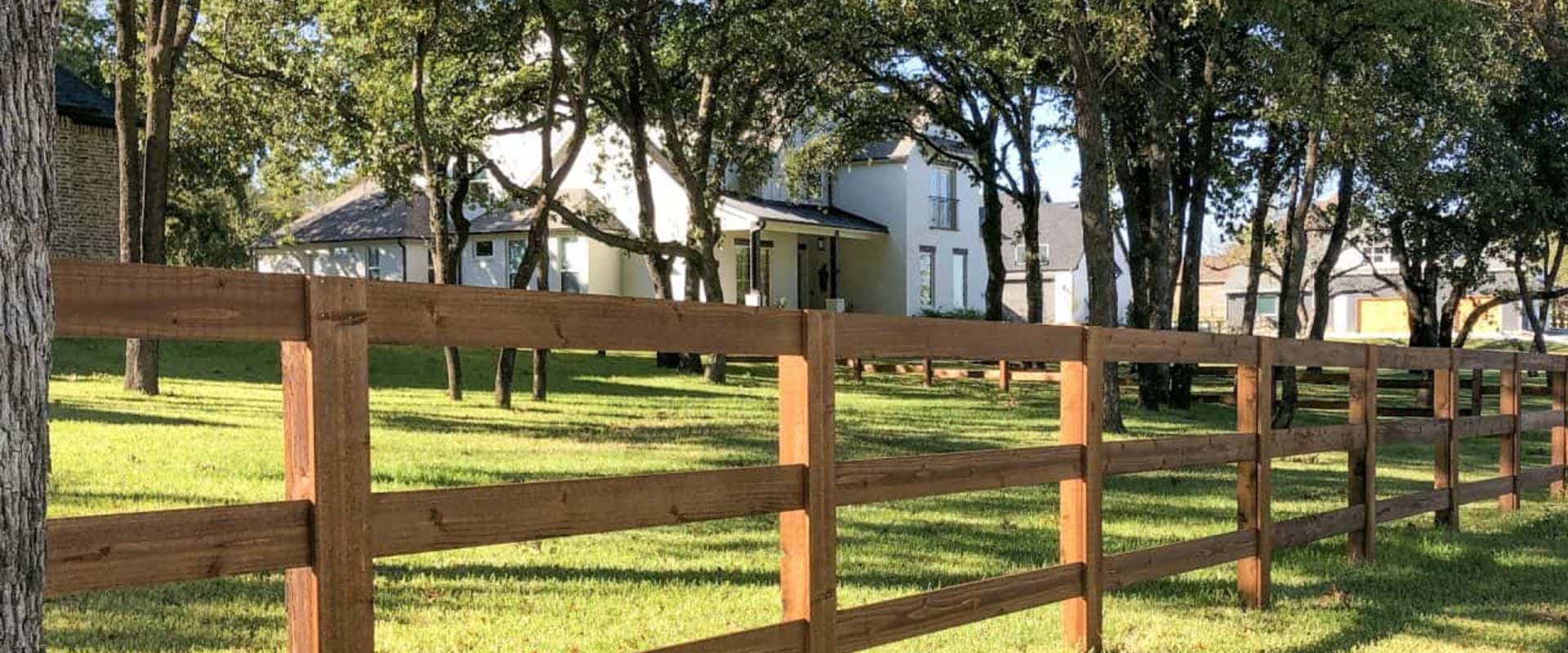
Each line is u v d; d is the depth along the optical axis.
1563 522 9.25
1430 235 26.25
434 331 2.95
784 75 20.41
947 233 37.31
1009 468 4.75
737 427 13.75
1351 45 15.57
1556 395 10.84
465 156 18.11
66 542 2.38
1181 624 5.81
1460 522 9.16
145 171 14.59
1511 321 55.84
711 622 5.36
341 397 2.77
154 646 4.57
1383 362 7.65
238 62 16.55
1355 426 7.31
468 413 14.46
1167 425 16.66
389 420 13.17
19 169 2.03
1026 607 4.83
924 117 30.00
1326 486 11.02
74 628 4.75
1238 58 17.48
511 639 4.95
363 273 35.34
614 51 17.78
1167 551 5.62
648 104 20.44
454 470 9.20
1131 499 9.68
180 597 5.30
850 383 22.38
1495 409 19.47
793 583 3.94
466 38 15.48
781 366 3.96
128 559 2.46
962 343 4.54
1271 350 6.33
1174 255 23.14
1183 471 11.66
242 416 12.32
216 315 2.57
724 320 3.66
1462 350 8.85
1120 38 14.20
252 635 4.77
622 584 6.00
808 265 35.47
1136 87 18.92
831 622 4.00
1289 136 19.77
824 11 17.23
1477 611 6.30
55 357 17.92
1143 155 20.19
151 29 14.73
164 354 19.52
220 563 2.60
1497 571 7.36
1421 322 30.19
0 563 2.01
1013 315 48.97
